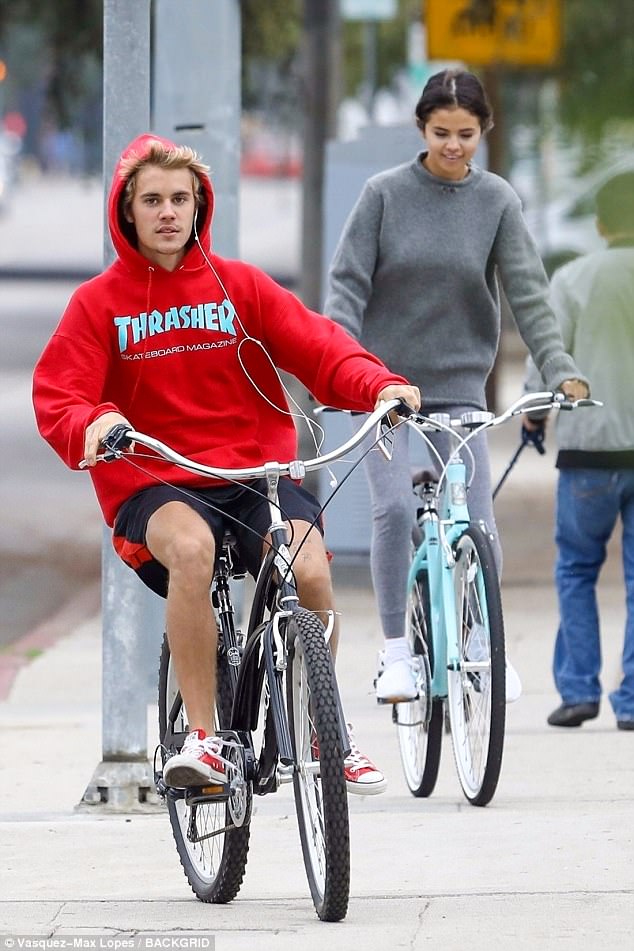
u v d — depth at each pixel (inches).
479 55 1556.3
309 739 565.3
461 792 770.8
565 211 2721.5
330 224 1278.3
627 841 658.2
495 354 799.7
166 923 570.9
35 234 5885.8
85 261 4822.8
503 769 798.5
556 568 901.8
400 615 767.1
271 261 4416.8
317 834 569.0
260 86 2201.0
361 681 1021.2
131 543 593.3
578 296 880.9
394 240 774.5
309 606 575.8
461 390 787.4
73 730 934.4
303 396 1619.1
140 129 779.4
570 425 877.8
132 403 603.8
